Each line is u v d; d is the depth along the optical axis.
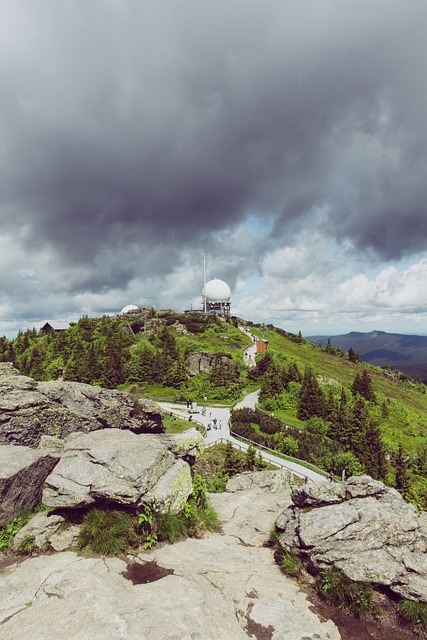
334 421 50.78
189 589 7.66
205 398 59.41
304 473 33.03
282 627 7.16
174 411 53.31
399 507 10.50
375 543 9.31
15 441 17.55
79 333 93.19
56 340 87.31
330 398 60.31
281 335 131.12
